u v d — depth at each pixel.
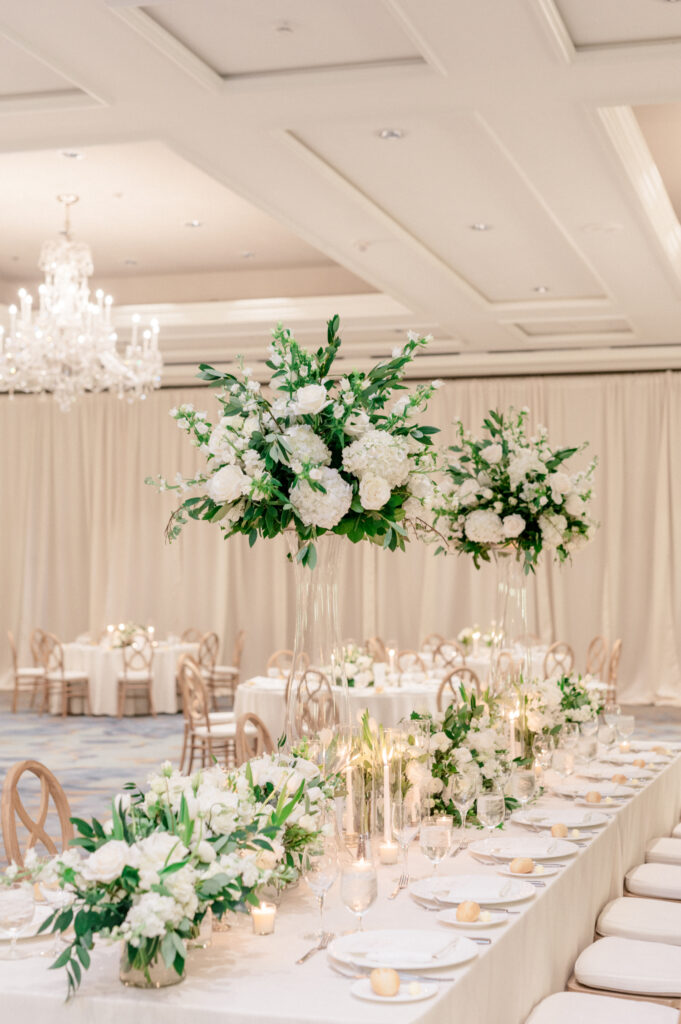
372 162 6.75
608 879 3.72
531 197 7.32
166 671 12.35
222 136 6.24
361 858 2.46
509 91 5.57
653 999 3.05
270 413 2.97
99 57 5.21
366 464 2.86
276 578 14.34
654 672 12.93
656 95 5.60
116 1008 2.12
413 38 4.95
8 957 2.36
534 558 4.52
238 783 2.66
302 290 11.49
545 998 2.90
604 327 11.23
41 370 10.06
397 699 8.20
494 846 3.30
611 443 13.19
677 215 8.99
